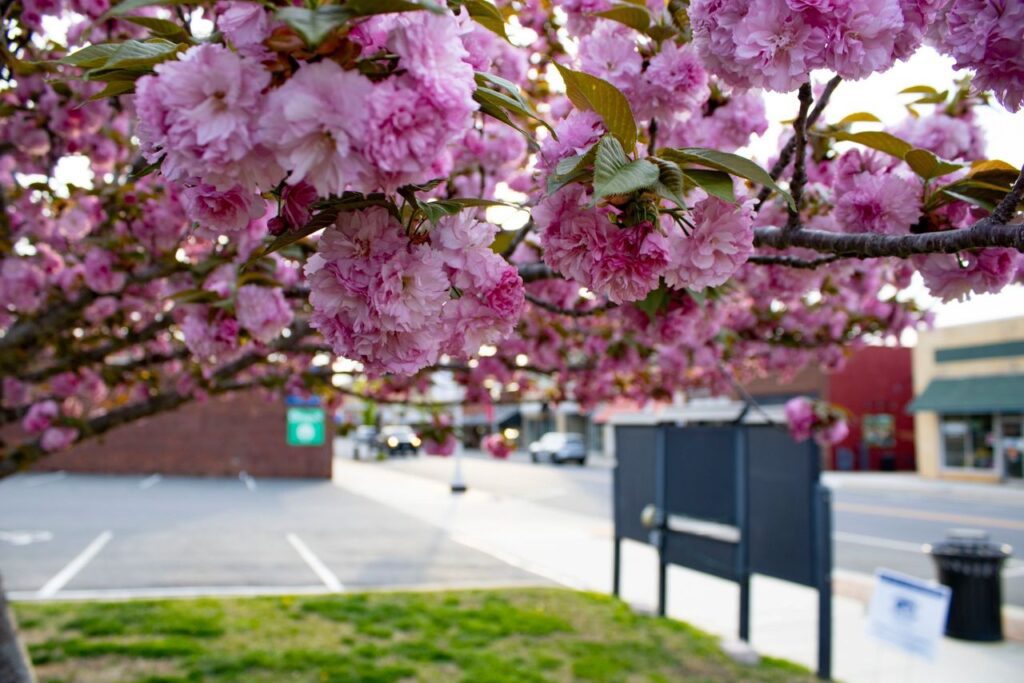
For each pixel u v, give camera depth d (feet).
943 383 77.10
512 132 9.17
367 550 31.63
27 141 9.04
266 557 29.48
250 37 2.69
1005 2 3.67
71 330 12.31
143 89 2.75
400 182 2.73
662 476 21.56
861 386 88.69
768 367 18.06
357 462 97.60
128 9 2.68
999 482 70.69
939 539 37.78
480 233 3.54
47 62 3.50
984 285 4.71
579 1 5.91
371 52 2.80
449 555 30.83
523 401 18.90
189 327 8.70
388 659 16.35
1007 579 28.53
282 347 11.26
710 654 17.71
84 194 9.90
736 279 8.56
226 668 15.43
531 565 29.04
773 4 3.72
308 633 18.08
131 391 14.88
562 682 15.40
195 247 11.69
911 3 3.88
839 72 3.76
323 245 3.23
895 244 4.31
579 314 7.63
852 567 30.35
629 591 24.77
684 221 3.75
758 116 6.34
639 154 3.61
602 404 18.63
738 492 18.78
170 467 68.90
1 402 12.76
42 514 40.47
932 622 13.97
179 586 24.02
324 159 2.64
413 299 3.19
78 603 20.63
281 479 68.18
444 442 15.97
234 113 2.64
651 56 5.64
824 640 16.34
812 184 6.74
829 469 86.89
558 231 3.65
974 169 4.99
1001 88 3.85
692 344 13.34
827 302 13.53
